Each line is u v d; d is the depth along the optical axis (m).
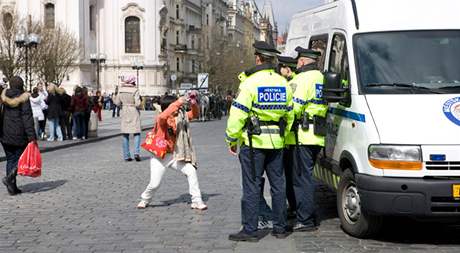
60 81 59.62
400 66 7.54
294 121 7.68
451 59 7.56
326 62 8.80
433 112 6.93
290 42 11.62
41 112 23.00
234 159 16.83
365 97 7.27
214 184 11.90
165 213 9.01
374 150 6.84
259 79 6.92
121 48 79.81
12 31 55.03
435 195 6.60
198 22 110.31
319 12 9.78
